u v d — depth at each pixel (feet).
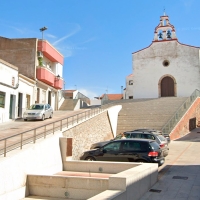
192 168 42.19
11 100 80.69
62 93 134.92
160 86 125.18
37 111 77.56
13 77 80.28
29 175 33.35
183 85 121.80
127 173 27.96
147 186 31.14
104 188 30.60
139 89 127.44
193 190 30.86
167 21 127.54
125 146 42.50
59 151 41.63
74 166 41.06
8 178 30.09
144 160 40.27
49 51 108.37
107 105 112.16
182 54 123.54
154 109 98.48
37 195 32.99
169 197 28.60
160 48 126.72
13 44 102.37
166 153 50.29
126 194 25.00
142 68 128.36
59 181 32.32
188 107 94.99
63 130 45.85
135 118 91.86
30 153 34.65
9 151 33.22
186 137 81.82
